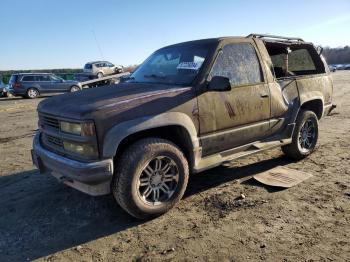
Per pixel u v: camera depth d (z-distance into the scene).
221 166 5.66
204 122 4.21
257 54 5.00
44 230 3.83
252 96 4.75
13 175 5.69
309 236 3.46
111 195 4.61
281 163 5.74
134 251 3.35
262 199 4.36
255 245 3.33
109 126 3.54
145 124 3.69
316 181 4.90
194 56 4.57
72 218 4.07
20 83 22.73
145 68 5.12
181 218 3.95
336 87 21.19
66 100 4.09
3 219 4.12
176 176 4.04
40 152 4.13
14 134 9.48
